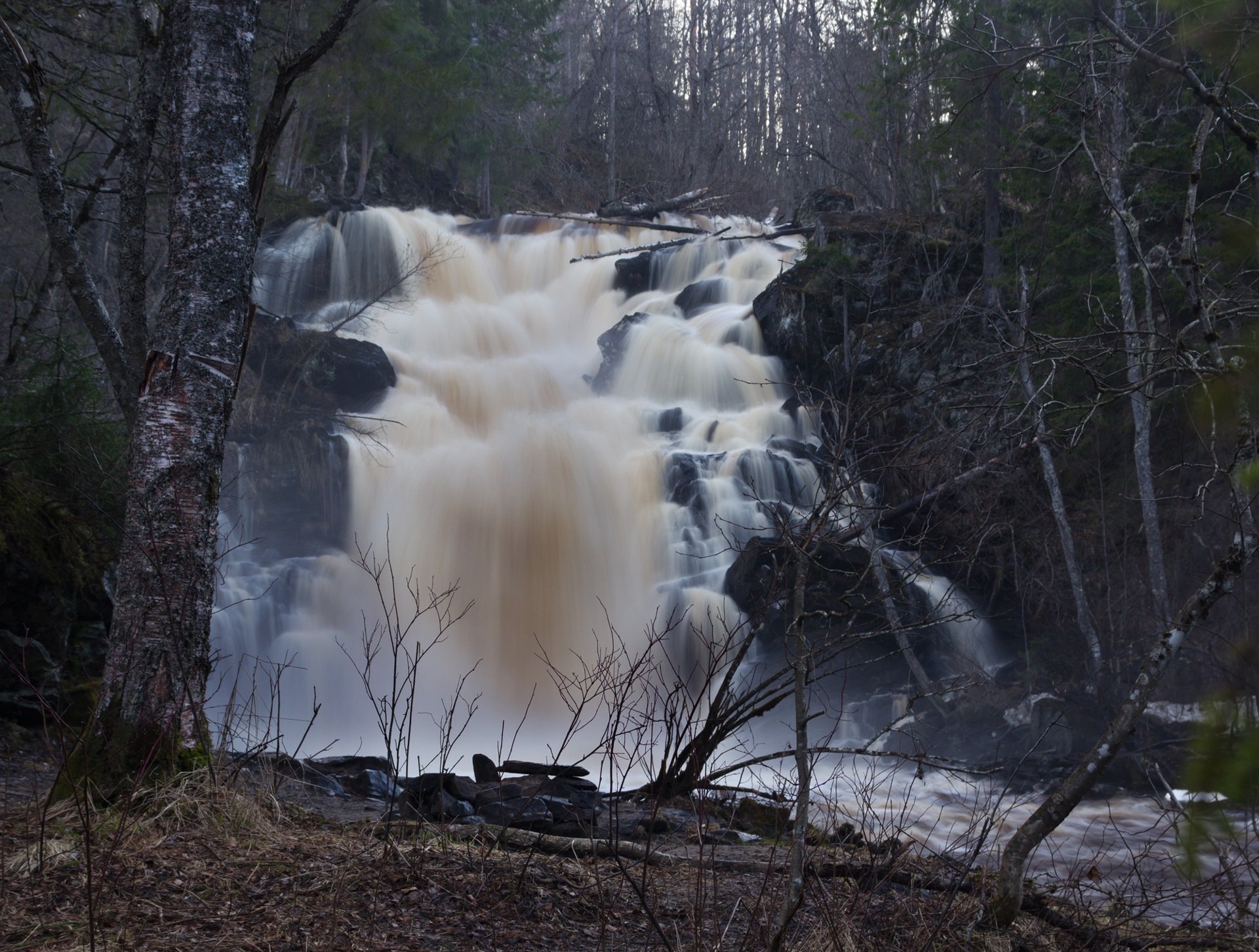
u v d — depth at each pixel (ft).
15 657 30.55
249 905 15.24
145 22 26.99
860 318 71.72
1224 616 27.48
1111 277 50.96
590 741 42.86
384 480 59.62
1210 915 17.97
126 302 25.84
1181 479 46.96
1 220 52.54
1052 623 51.70
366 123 87.81
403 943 14.53
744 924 16.62
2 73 24.56
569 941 15.35
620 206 115.34
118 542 38.04
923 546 54.60
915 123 79.71
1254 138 15.42
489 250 96.68
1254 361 8.70
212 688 45.27
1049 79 49.70
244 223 21.40
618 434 69.51
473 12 112.68
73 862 16.08
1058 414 45.93
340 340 67.87
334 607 52.49
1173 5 9.55
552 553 58.90
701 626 52.60
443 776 21.01
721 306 83.25
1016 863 15.75
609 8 176.45
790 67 154.20
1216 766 6.45
